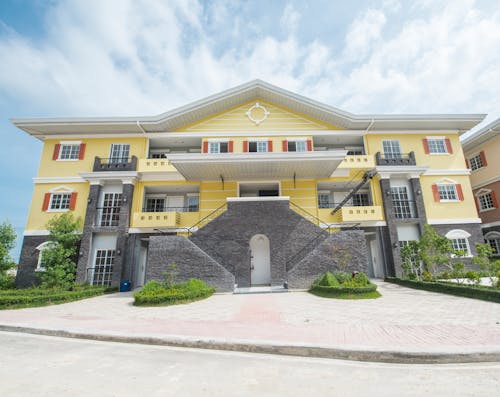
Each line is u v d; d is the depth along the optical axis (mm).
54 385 3715
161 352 5203
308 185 18250
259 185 18969
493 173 19547
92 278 16500
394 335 5582
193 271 12734
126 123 18250
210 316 7809
